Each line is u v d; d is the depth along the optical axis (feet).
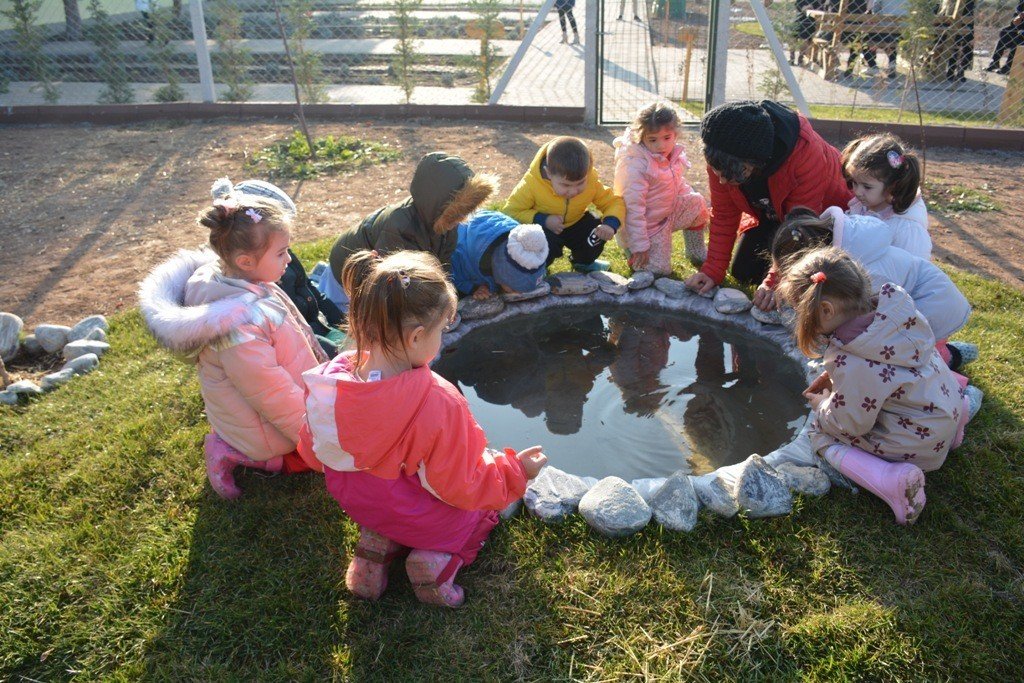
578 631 8.20
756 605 8.45
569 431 11.65
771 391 12.67
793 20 39.14
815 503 9.70
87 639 8.43
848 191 13.71
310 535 9.55
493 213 14.97
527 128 30.01
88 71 39.81
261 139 28.76
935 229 19.48
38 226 21.08
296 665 7.96
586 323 15.20
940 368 9.52
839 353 9.30
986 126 27.94
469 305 14.57
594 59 29.43
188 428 11.76
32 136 30.01
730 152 12.14
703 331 14.67
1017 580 8.65
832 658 7.82
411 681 7.76
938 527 9.41
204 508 10.12
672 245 18.08
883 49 36.06
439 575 8.39
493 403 12.56
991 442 10.75
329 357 11.80
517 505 9.79
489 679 7.74
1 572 9.25
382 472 7.91
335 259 13.80
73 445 11.51
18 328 14.51
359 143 27.66
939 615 8.23
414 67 41.14
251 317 9.16
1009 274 16.71
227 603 8.72
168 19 37.65
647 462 10.84
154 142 28.81
